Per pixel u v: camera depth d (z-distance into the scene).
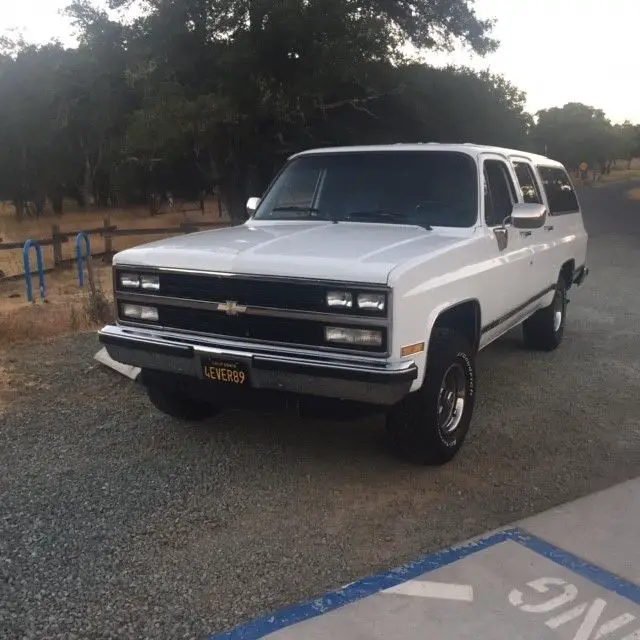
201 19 21.69
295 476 4.46
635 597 3.22
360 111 23.94
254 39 20.86
